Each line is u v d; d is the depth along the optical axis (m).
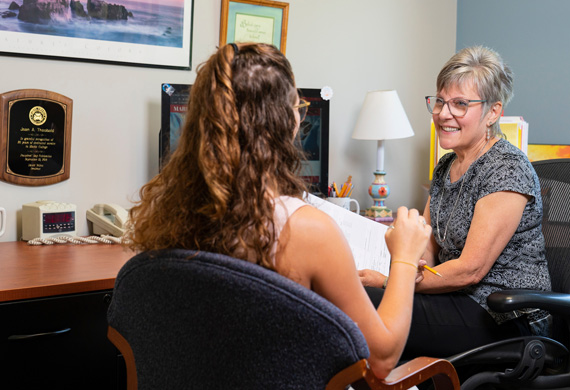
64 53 2.16
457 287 1.60
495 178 1.61
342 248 0.90
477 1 3.01
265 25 2.57
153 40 2.32
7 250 1.93
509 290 1.49
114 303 0.95
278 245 0.88
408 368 1.06
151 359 0.90
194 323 0.82
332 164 2.85
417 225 1.09
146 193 1.01
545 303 1.46
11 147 2.07
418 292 1.66
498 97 1.69
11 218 2.11
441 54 3.12
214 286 0.79
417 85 3.06
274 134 0.91
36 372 1.50
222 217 0.87
